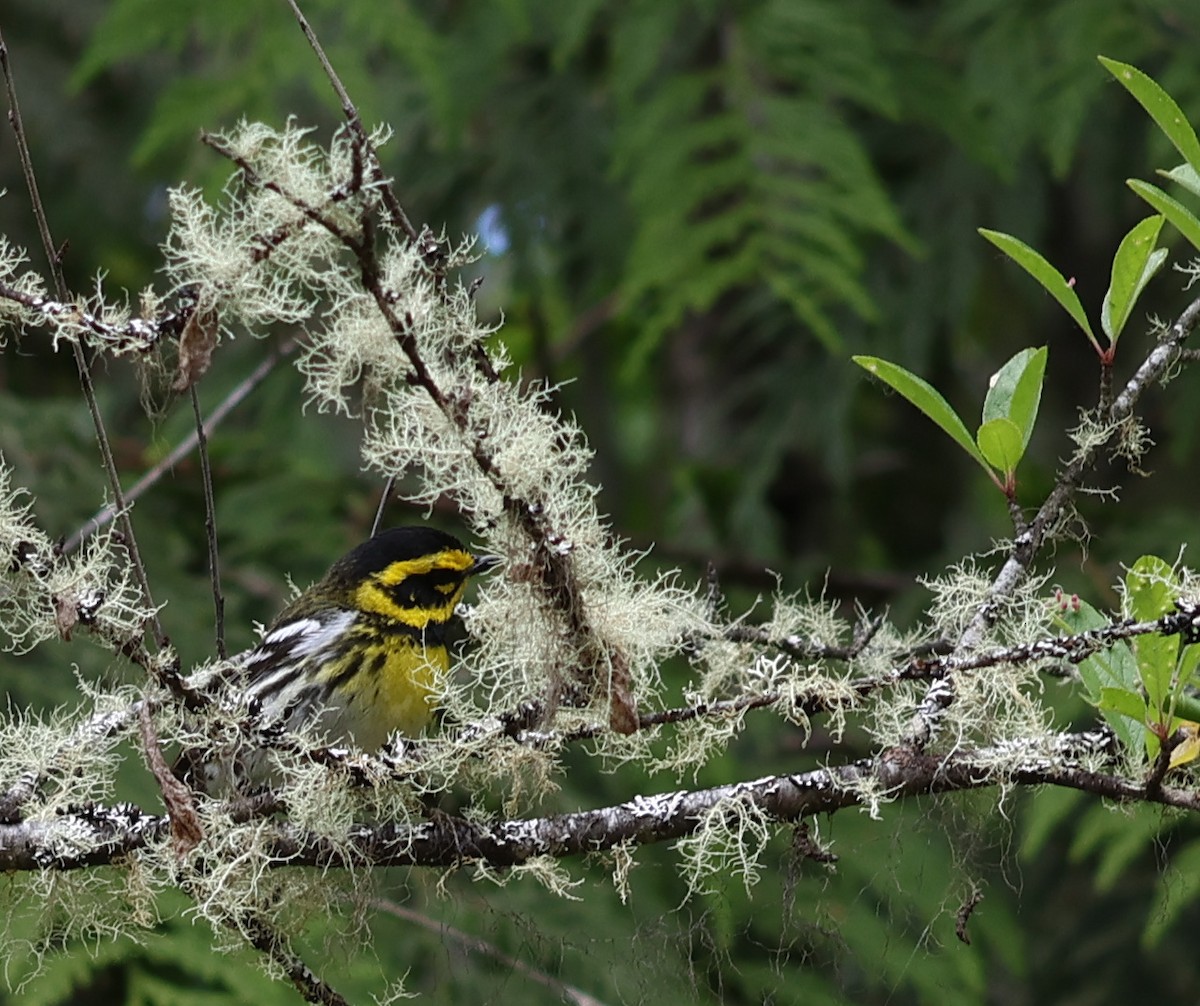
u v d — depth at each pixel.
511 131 15.30
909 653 6.40
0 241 6.95
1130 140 14.20
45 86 19.14
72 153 18.97
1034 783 5.98
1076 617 6.11
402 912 7.94
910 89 13.70
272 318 5.78
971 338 17.00
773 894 10.62
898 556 16.19
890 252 14.40
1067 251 16.14
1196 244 5.80
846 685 5.99
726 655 6.42
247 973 9.72
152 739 5.88
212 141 5.47
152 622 6.92
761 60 13.35
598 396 17.14
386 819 6.32
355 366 5.95
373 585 8.95
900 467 16.20
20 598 5.91
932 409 6.02
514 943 10.14
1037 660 5.91
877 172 14.89
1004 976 13.66
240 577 12.52
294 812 6.08
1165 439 15.75
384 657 8.81
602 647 5.81
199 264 5.60
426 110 15.44
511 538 5.68
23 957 8.70
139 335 5.72
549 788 6.10
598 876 11.02
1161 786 5.82
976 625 6.01
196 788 6.45
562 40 13.71
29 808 6.23
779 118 12.88
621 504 16.70
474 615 6.25
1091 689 6.04
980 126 13.57
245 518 13.24
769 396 14.63
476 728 6.05
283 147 5.50
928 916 10.56
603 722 6.07
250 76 12.84
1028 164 14.34
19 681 10.66
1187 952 13.51
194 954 9.72
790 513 16.11
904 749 5.98
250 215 5.66
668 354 17.52
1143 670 5.68
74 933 6.50
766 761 11.76
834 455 14.20
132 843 6.20
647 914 10.90
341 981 9.45
